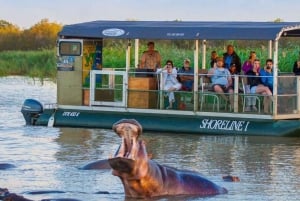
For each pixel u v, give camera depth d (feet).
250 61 89.66
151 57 95.86
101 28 93.91
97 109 94.38
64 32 95.35
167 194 55.57
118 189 59.26
